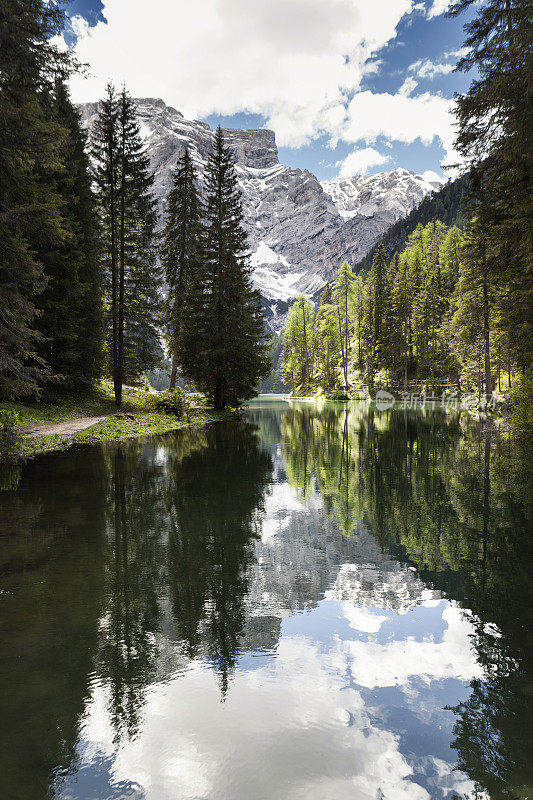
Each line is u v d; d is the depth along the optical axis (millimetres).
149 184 28141
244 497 8172
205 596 4199
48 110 22328
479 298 30000
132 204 28078
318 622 3707
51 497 8000
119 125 27922
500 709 2598
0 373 13484
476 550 5430
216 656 3199
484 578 4621
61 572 4742
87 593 4238
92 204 28031
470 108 14008
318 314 83875
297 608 3938
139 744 2326
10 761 2221
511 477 9828
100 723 2480
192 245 32812
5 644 3350
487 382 30594
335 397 57500
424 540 5820
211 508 7406
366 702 2674
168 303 32125
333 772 2113
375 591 4328
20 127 11719
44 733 2420
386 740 2352
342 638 3449
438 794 1970
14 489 8609
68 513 6988
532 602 4074
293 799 1929
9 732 2428
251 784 2031
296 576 4656
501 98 11875
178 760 2209
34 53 11109
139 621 3689
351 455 13211
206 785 2029
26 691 2799
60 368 24203
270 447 15148
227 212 29844
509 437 16875
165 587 4379
